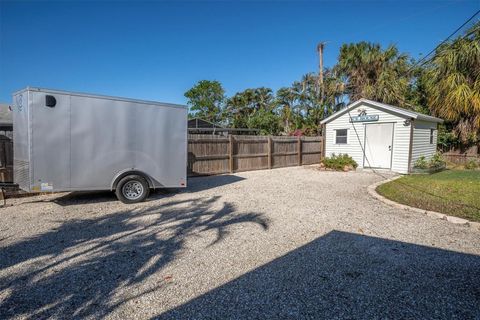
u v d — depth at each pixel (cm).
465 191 740
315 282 306
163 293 286
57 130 583
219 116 4384
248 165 1279
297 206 636
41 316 249
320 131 2111
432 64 1470
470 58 1305
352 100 2138
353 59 2008
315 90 2533
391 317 247
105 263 352
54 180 586
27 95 556
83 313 254
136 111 663
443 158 1400
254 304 266
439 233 457
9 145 739
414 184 877
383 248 397
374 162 1323
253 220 529
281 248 398
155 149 690
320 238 436
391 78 1831
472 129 1373
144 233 460
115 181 649
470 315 249
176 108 714
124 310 258
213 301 271
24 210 602
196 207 629
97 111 620
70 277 317
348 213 577
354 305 265
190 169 1092
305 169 1348
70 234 456
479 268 336
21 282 306
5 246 406
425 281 307
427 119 1258
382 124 1285
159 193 789
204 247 402
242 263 352
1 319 244
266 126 2691
